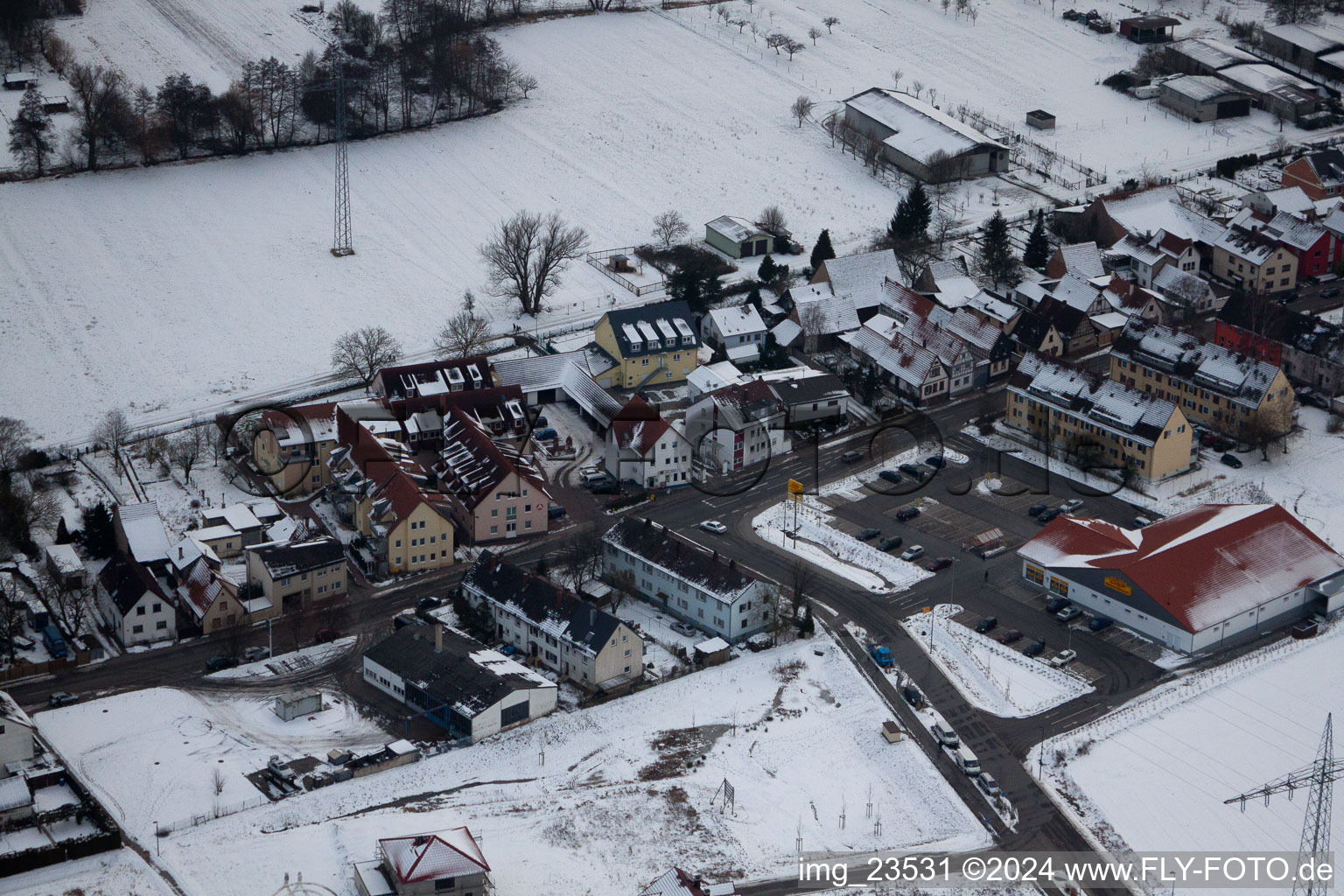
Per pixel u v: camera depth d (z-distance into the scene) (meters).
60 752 169.88
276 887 150.25
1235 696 185.12
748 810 164.62
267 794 164.62
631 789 167.00
